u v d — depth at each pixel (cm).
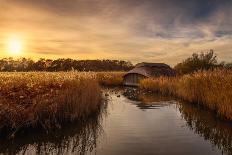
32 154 1073
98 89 2428
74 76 2206
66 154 1062
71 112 1592
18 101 1502
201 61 4197
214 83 1978
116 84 5572
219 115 1748
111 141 1209
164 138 1252
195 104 2341
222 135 1312
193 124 1548
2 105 1356
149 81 3909
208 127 1476
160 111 2005
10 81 1909
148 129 1428
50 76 2339
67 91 1655
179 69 4688
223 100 1730
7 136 1273
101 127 1477
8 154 1076
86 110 1753
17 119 1331
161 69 5262
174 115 1834
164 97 2948
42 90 1716
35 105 1445
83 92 1806
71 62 8412
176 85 3039
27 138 1264
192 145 1150
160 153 1048
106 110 2056
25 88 1764
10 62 6569
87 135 1317
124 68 11888
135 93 3431
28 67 6750
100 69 10356
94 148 1115
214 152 1064
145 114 1881
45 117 1441
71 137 1291
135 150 1084
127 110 2058
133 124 1555
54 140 1244
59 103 1534
